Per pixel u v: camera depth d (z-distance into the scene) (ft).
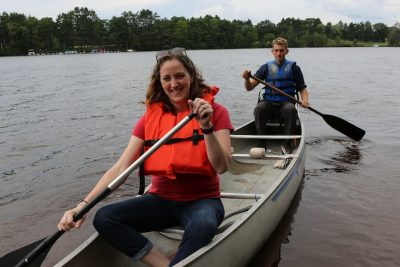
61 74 80.74
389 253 10.77
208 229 7.91
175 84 8.52
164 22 254.27
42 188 16.20
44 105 37.55
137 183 16.22
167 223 8.77
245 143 18.48
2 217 13.79
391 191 14.66
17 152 21.17
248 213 9.82
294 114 17.54
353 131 19.70
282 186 12.10
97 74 78.28
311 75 65.57
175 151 8.40
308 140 22.16
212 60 122.21
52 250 11.68
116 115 31.48
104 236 8.27
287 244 11.36
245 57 143.13
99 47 261.24
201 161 8.32
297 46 288.51
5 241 12.26
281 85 18.88
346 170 17.02
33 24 237.25
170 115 8.82
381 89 44.96
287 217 12.94
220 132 8.41
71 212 7.97
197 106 7.53
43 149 21.67
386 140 21.79
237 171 15.34
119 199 14.79
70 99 41.65
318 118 28.58
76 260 8.03
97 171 17.93
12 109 35.40
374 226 12.19
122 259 9.16
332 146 20.84
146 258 8.32
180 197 8.50
